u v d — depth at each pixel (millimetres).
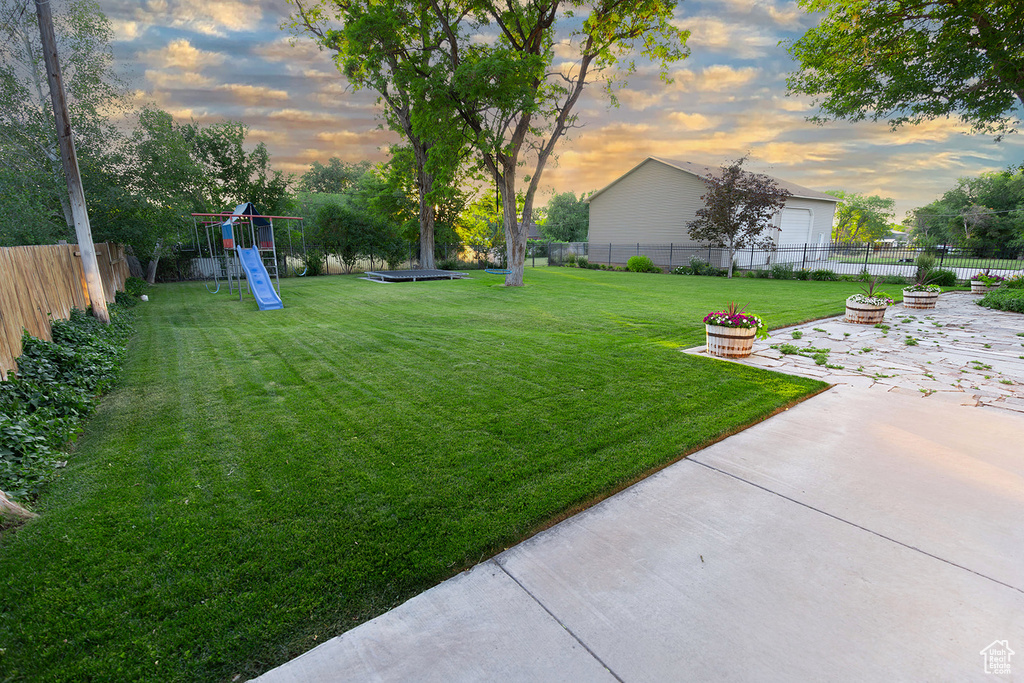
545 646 1760
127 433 3990
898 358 6098
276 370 5957
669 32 15625
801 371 5527
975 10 11477
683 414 4180
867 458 3287
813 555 2254
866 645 1718
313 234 24359
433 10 14492
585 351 6672
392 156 23219
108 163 13969
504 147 14828
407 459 3402
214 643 1804
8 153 11141
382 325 9133
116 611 1979
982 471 3059
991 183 35875
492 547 2398
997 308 10352
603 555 2311
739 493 2857
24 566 2283
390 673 1656
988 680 1545
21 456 3326
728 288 15930
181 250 21375
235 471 3266
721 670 1626
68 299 7367
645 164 26406
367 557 2320
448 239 28188
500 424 4023
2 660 1735
